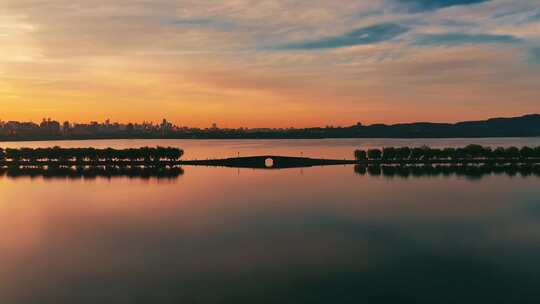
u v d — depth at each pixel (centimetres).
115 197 10862
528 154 18812
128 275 5497
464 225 7856
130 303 4712
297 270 5641
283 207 9538
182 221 8238
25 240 7006
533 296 4775
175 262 5950
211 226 7862
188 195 11100
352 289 5025
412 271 5562
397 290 4975
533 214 8688
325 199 10469
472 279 5269
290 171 16238
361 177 14488
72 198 10738
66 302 4762
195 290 5038
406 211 9056
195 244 6762
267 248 6550
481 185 12569
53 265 5862
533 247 6512
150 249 6525
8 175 15375
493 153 19362
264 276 5434
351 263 5884
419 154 19288
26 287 5153
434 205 9650
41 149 19000
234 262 5938
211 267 5756
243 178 14375
